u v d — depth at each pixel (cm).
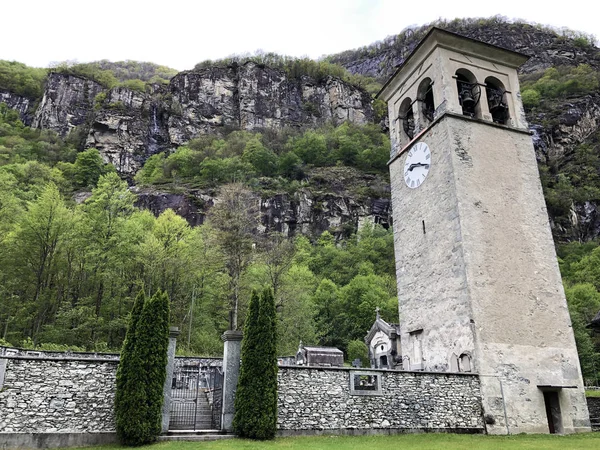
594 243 8388
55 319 3064
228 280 3341
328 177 9900
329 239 8138
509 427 1430
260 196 8331
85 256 3262
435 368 1648
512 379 1493
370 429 1305
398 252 1978
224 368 1265
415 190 1933
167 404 1179
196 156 9994
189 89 12481
